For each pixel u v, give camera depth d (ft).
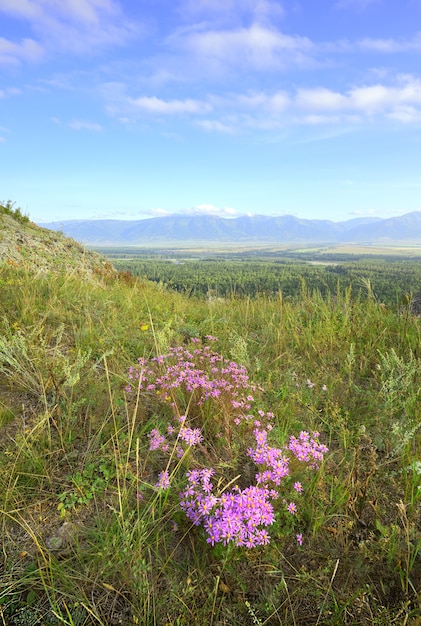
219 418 9.12
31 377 10.55
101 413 9.75
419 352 13.73
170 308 21.42
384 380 11.56
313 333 16.24
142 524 6.54
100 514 7.11
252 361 13.74
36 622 5.44
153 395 10.29
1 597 5.62
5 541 6.52
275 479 7.03
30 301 16.42
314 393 11.68
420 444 8.84
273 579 6.22
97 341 13.94
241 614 5.75
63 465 8.27
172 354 12.06
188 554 6.60
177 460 8.20
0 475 7.45
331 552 6.49
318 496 7.41
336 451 9.09
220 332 17.29
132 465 8.27
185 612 5.54
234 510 6.43
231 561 6.27
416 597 5.80
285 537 6.77
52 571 5.90
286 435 9.12
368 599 5.88
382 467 8.50
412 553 6.30
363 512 7.33
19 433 8.88
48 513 7.15
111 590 5.92
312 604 5.89
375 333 15.69
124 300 20.65
